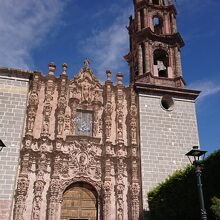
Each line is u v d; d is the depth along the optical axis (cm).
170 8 3991
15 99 2956
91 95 3238
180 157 3092
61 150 2864
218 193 2206
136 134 3128
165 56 3756
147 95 3316
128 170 2970
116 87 3338
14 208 2570
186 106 3378
